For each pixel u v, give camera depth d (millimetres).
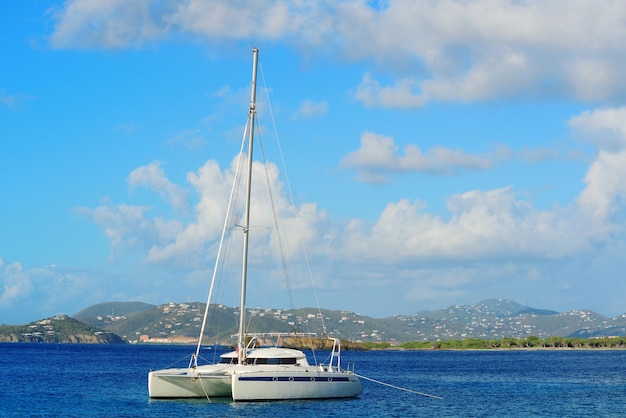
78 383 83062
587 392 77312
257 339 58938
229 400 54438
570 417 55156
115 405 57406
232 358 56312
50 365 131000
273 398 53062
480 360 187750
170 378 53750
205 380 53562
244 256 57500
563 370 126812
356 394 57781
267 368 53531
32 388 75438
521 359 194875
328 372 55531
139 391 71125
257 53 60844
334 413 52406
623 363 160875
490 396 71625
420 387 83875
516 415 56062
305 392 54250
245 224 57844
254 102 60469
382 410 56219
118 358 176625
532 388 82938
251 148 59656
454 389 80938
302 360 55500
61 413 53094
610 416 55844
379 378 103312
